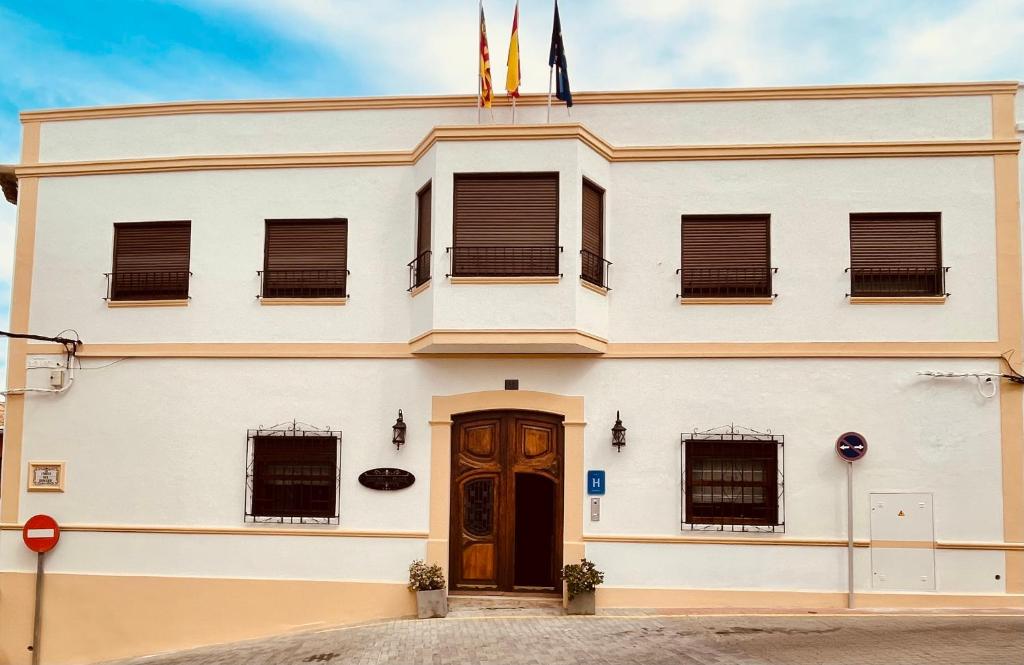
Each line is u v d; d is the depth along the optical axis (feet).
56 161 40.29
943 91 36.99
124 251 39.55
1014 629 30.76
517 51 37.50
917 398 35.65
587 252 35.78
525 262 35.09
